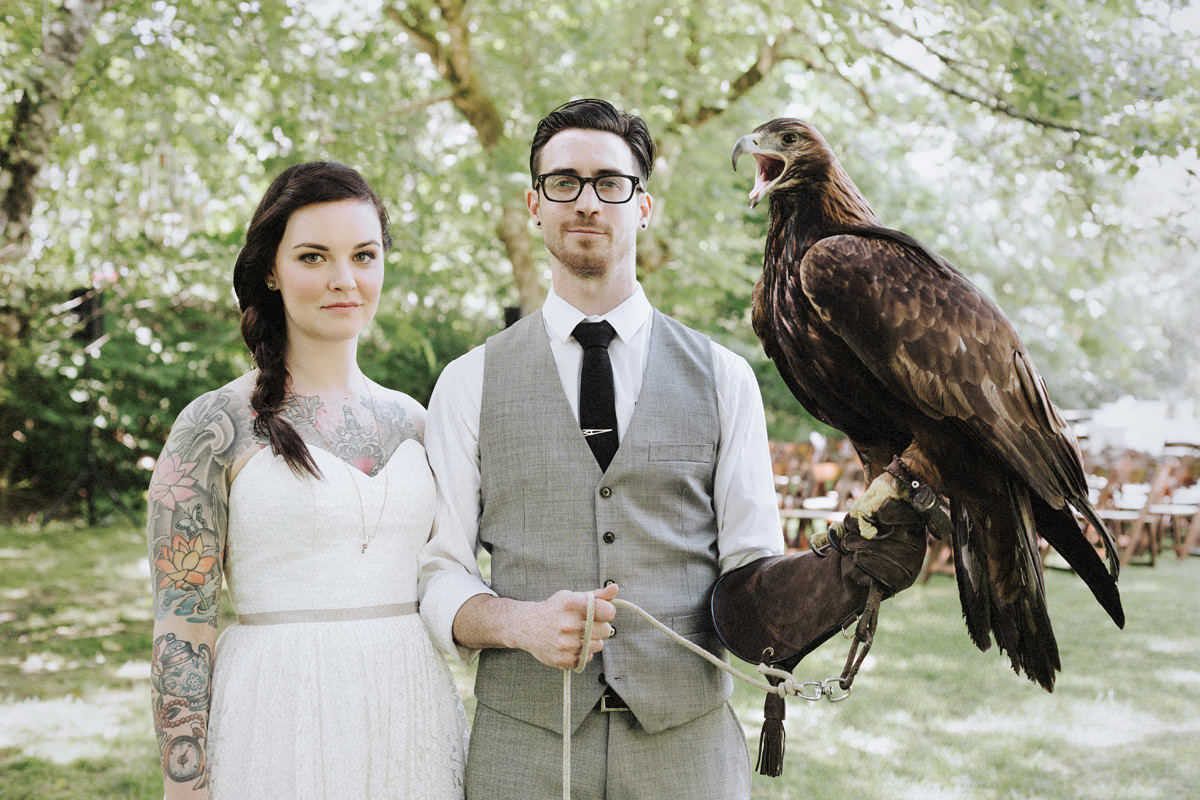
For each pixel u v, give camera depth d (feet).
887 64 22.18
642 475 5.97
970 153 24.62
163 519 5.54
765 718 5.61
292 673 5.53
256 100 20.88
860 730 15.53
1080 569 5.65
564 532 5.93
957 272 5.56
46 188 24.82
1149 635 21.66
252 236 5.84
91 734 14.24
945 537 5.24
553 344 6.26
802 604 5.51
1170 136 18.79
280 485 5.67
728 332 33.73
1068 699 17.15
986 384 5.25
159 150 23.20
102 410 32.78
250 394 5.88
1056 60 18.99
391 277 20.30
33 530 31.91
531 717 5.81
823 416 6.24
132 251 25.99
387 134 19.45
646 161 6.28
